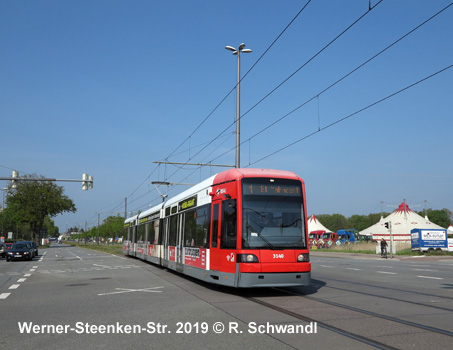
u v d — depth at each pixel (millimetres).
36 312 9773
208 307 10039
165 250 20594
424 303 10305
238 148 25453
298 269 11891
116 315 9164
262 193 12375
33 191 98938
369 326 7723
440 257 37031
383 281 15734
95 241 169125
